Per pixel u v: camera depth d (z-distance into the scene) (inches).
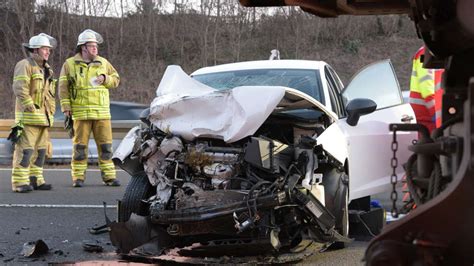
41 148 491.8
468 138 110.6
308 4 187.5
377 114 335.3
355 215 323.6
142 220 257.0
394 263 115.3
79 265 256.5
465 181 111.0
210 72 354.9
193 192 252.8
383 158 331.0
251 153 246.1
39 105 478.3
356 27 1373.0
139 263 258.7
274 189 240.1
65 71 482.6
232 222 241.1
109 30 1344.7
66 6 1344.7
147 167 267.0
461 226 113.3
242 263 248.7
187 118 262.8
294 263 262.8
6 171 636.7
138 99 1208.8
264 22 1369.3
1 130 709.3
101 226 335.9
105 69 495.2
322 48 1347.2
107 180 510.0
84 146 500.7
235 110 253.4
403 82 1216.2
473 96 110.3
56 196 456.1
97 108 491.8
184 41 1347.2
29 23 1318.9
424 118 358.9
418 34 157.9
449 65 150.0
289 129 277.4
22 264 266.8
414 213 117.0
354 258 273.1
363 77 338.0
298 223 251.9
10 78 1261.1
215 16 1360.7
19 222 360.5
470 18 129.9
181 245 265.0
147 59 1311.5
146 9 1358.3
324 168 274.2
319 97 316.2
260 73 341.7
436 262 115.5
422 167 143.9
